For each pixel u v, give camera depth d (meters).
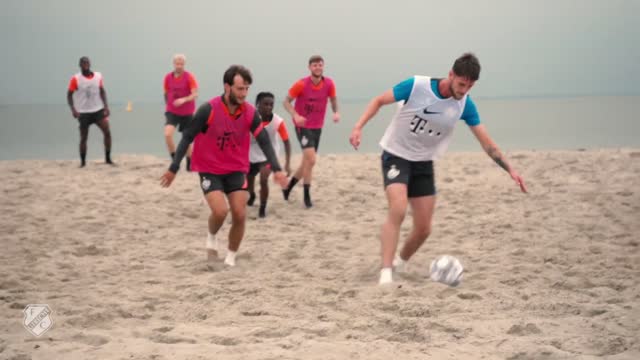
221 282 6.61
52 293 6.20
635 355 4.20
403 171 6.22
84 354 4.37
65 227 9.31
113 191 12.18
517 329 4.77
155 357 4.29
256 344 4.55
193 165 7.06
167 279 6.82
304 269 7.14
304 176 10.80
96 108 15.14
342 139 26.36
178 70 13.87
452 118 6.01
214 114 6.65
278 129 9.98
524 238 8.26
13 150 22.36
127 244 8.45
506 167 6.14
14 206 10.80
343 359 4.21
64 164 15.84
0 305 5.79
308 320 5.24
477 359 4.21
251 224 9.62
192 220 9.95
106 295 6.17
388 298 5.69
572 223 9.00
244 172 7.09
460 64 5.71
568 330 4.78
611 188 11.43
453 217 9.67
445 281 6.14
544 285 6.25
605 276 6.46
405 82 6.00
